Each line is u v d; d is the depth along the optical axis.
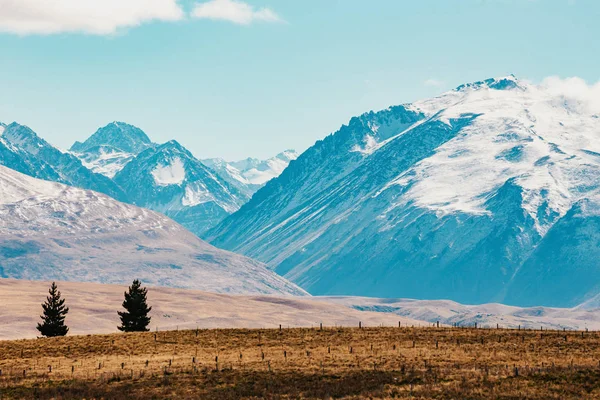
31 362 121.62
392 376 104.56
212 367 112.81
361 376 105.00
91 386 104.00
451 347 124.88
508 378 101.75
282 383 103.12
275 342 135.00
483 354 117.94
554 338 132.62
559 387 97.38
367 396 96.12
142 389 102.44
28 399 99.12
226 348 130.88
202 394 99.19
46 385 105.62
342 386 100.38
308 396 97.12
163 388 102.44
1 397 100.44
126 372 111.31
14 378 109.62
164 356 124.25
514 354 117.75
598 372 103.56
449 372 105.44
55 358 125.12
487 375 103.25
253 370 110.06
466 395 94.69
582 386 98.00
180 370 111.31
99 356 126.25
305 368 110.44
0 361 123.19
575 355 116.75
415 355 117.94
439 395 95.19
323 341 134.50
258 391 99.62
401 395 95.81
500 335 136.38
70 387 103.56
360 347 126.81
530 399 92.81
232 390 100.62
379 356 117.69
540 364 109.75
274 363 114.62
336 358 116.88
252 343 134.88
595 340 130.12
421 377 103.31
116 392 101.06
